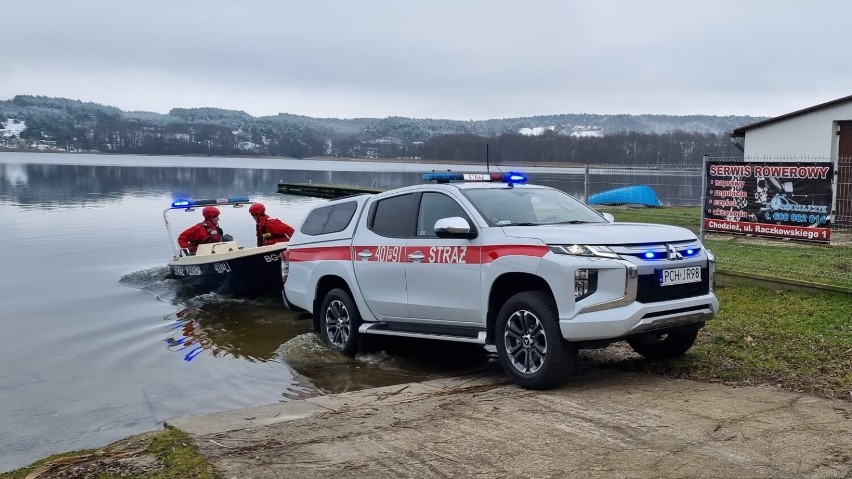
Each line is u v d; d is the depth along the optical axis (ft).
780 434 16.35
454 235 23.31
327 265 28.91
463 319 23.68
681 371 22.65
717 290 32.17
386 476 14.83
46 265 58.70
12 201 127.44
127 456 16.60
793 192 34.91
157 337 34.35
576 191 44.98
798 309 28.17
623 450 15.72
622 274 20.01
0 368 29.14
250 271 43.34
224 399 24.35
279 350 30.60
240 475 14.99
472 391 21.81
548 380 20.88
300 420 19.13
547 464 15.10
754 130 59.93
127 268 57.16
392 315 26.27
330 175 267.59
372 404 20.67
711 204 38.09
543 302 20.98
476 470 14.96
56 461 16.55
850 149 54.65
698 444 15.90
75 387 26.27
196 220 94.38
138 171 316.81
